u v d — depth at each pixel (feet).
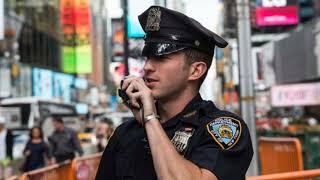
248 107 36.29
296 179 16.66
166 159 7.37
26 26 151.02
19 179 25.31
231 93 104.58
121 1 84.33
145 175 8.13
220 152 7.82
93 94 250.78
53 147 50.83
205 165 7.69
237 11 36.81
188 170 7.35
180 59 8.20
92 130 105.70
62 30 207.41
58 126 51.21
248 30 36.70
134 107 8.02
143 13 8.52
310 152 44.75
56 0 196.54
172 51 8.11
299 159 26.71
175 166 7.32
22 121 79.92
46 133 76.74
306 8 149.18
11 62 131.85
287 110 122.11
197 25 8.15
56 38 191.11
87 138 88.84
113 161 8.86
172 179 7.25
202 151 7.86
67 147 50.80
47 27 177.17
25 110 80.74
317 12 138.00
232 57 94.94
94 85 279.90
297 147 26.81
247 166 8.15
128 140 8.60
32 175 24.22
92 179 35.91
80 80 219.61
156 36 8.23
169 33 8.14
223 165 7.76
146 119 7.77
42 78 159.94
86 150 73.05
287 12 94.73
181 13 8.19
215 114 8.27
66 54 210.38
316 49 80.12
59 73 187.93
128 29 81.87
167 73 8.18
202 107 8.31
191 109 8.32
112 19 143.13
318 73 80.64
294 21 95.61
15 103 80.84
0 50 129.49
